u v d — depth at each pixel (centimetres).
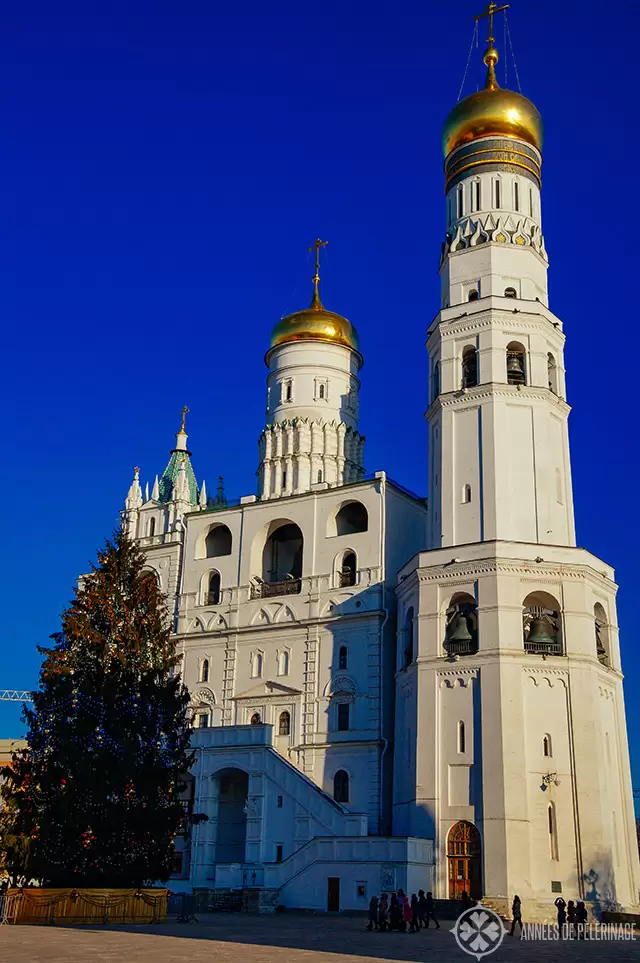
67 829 4484
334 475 8100
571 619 5934
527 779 5572
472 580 6053
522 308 6862
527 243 7119
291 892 5700
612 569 6450
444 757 5806
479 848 5544
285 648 7225
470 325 6869
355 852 5584
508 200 7225
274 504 7656
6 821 4800
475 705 5800
